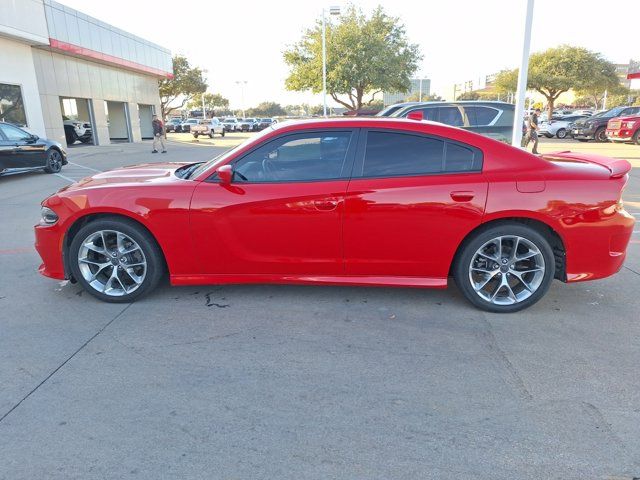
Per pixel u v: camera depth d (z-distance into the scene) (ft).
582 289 14.67
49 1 63.72
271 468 7.47
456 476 7.31
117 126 98.78
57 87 71.72
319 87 90.07
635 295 14.19
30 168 39.75
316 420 8.61
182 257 13.05
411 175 12.45
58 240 13.32
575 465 7.53
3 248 19.01
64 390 9.48
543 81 122.21
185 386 9.62
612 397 9.27
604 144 72.95
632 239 20.33
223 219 12.62
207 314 12.89
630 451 7.83
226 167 12.36
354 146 12.67
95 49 76.95
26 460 7.63
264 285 14.92
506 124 33.65
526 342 11.39
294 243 12.71
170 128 176.65
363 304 13.55
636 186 33.04
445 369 10.25
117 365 10.38
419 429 8.36
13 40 58.59
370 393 9.41
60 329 12.03
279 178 12.75
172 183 13.06
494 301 12.90
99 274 13.64
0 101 57.16
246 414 8.77
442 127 12.66
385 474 7.35
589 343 11.34
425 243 12.45
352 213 12.32
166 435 8.21
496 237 12.38
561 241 12.58
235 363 10.47
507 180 12.14
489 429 8.36
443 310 13.16
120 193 12.86
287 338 11.59
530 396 9.29
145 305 13.47
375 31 89.10
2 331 11.90
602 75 125.80
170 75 111.75
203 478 7.28
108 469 7.45
